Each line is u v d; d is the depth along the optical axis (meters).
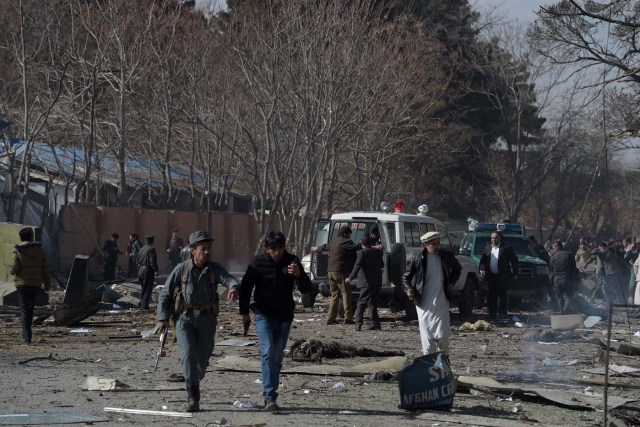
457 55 69.62
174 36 47.81
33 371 14.89
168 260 47.41
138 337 20.47
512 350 18.81
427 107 52.16
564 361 17.06
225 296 30.98
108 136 50.38
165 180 49.69
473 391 13.26
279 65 44.62
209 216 47.94
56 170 48.97
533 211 95.44
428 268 13.95
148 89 51.06
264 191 44.06
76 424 10.29
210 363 15.87
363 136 49.09
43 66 47.88
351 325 23.84
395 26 53.44
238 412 11.27
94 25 47.12
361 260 22.66
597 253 34.59
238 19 49.88
